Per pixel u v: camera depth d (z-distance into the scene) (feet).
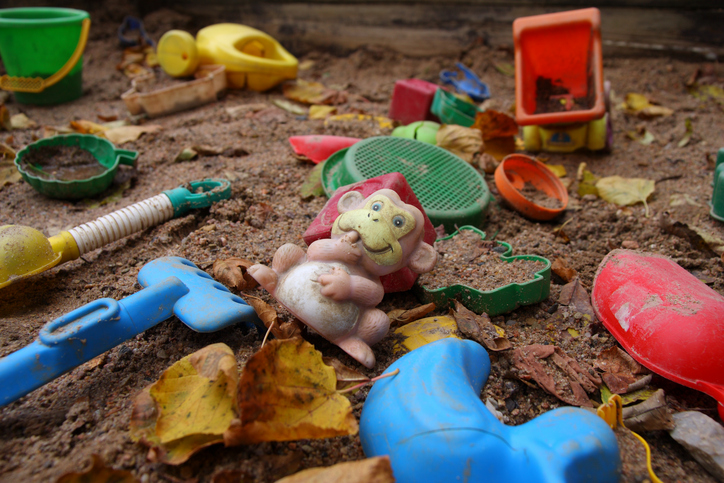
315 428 1.04
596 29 2.33
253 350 1.31
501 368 1.36
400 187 1.44
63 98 2.96
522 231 1.93
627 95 2.97
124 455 1.08
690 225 1.87
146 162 2.25
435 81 3.40
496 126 2.36
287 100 2.99
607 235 1.94
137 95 2.67
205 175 2.12
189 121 2.65
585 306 1.54
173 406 1.11
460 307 1.45
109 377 1.29
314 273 1.25
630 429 1.27
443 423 1.02
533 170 2.14
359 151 1.89
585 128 2.43
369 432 1.11
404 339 1.38
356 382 1.22
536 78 2.55
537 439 1.04
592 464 1.00
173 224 1.78
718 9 3.10
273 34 3.93
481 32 3.52
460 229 1.76
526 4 3.38
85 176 2.08
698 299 1.35
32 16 2.99
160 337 1.37
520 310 1.54
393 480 0.92
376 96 3.13
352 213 1.29
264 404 1.03
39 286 1.57
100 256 1.69
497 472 0.99
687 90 3.06
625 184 2.16
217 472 1.02
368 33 3.72
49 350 1.16
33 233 1.52
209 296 1.32
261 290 1.53
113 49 3.72
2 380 1.12
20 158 2.04
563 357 1.39
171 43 2.98
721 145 2.54
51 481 1.03
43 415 1.20
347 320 1.24
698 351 1.27
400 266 1.30
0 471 1.06
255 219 1.81
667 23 3.21
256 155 2.31
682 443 1.23
